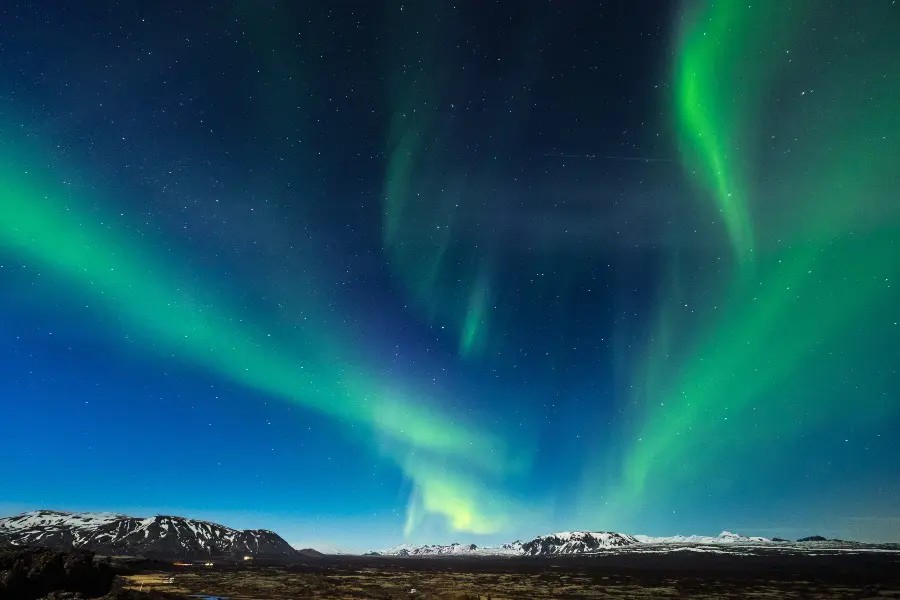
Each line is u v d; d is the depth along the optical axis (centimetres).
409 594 6944
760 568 17812
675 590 8556
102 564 4928
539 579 11294
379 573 12825
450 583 9275
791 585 9875
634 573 15025
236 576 9631
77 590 4531
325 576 10438
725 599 7156
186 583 7762
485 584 9356
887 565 18650
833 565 19125
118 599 4447
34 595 4241
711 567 19188
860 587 9338
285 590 7038
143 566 12144
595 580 11388
